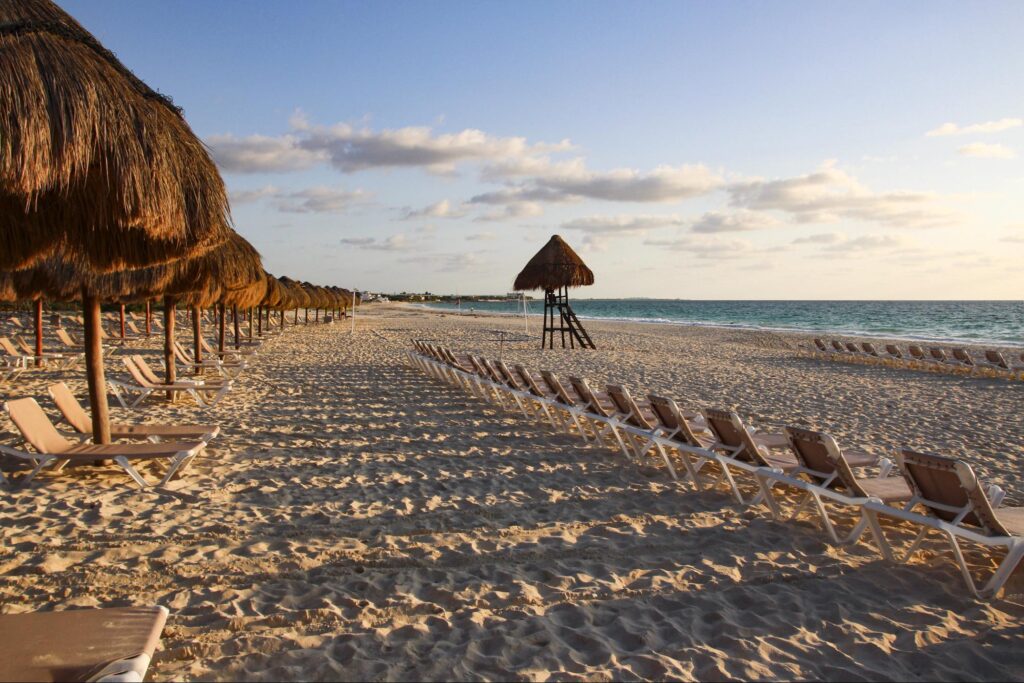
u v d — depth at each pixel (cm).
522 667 262
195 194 347
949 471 335
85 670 194
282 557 367
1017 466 609
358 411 868
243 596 320
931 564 371
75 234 375
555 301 2088
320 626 293
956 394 1081
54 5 311
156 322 2953
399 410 877
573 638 286
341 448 652
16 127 231
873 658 272
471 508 462
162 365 1396
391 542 393
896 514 358
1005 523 343
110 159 280
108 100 278
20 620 224
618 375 1311
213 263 855
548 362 1590
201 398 945
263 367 1403
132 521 417
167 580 336
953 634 293
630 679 255
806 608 317
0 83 229
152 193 299
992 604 321
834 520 445
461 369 1093
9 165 231
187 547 379
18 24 258
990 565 368
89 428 563
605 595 328
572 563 368
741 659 269
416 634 287
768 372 1382
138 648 207
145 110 310
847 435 747
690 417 697
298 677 253
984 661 269
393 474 554
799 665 266
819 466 416
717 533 417
